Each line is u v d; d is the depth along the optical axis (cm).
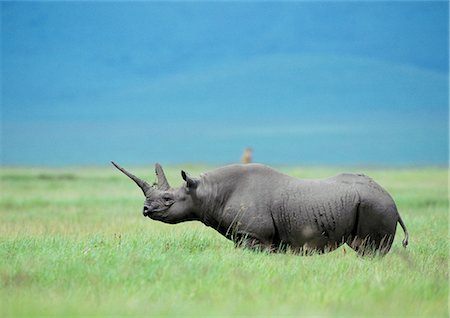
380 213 5041
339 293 3797
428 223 7138
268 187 5178
